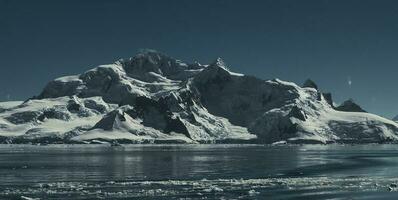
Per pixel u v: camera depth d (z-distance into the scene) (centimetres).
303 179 15712
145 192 12688
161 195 12231
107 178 16188
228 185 14150
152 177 16575
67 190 13112
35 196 12131
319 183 14588
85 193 12550
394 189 13275
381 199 11719
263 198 11862
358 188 13512
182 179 15925
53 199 11700
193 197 11950
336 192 12788
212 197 11956
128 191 12875
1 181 15412
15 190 13162
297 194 12469
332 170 19488
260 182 14812
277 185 14138
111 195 12244
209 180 15388
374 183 14625
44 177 16600
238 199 11719
